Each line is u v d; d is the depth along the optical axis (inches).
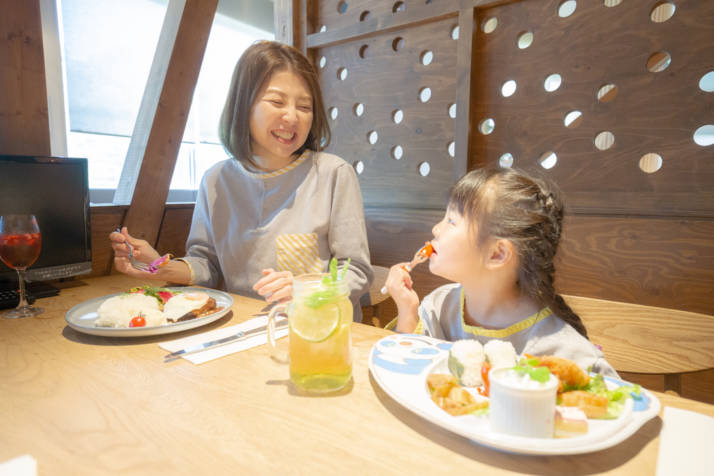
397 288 39.0
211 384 25.2
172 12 64.6
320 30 84.4
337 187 53.0
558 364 21.4
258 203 54.7
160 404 22.8
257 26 118.5
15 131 50.0
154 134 62.5
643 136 53.0
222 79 114.1
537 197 32.2
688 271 50.7
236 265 54.7
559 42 58.1
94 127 87.6
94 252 58.8
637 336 35.8
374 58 76.8
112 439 19.6
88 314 37.3
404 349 28.2
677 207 51.1
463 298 37.7
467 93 64.0
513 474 17.2
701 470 16.8
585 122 57.0
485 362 23.4
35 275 46.8
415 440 19.6
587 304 38.2
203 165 113.2
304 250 51.6
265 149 54.7
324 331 23.6
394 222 75.8
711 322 32.9
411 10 69.4
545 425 17.9
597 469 17.4
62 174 48.5
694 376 51.7
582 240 57.5
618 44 53.9
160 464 17.8
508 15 61.8
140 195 62.9
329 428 20.6
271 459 18.2
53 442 19.3
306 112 50.5
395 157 77.4
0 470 17.3
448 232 33.7
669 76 50.9
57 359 28.8
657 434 19.7
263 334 33.7
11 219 36.9
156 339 32.5
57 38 77.9
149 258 49.9
